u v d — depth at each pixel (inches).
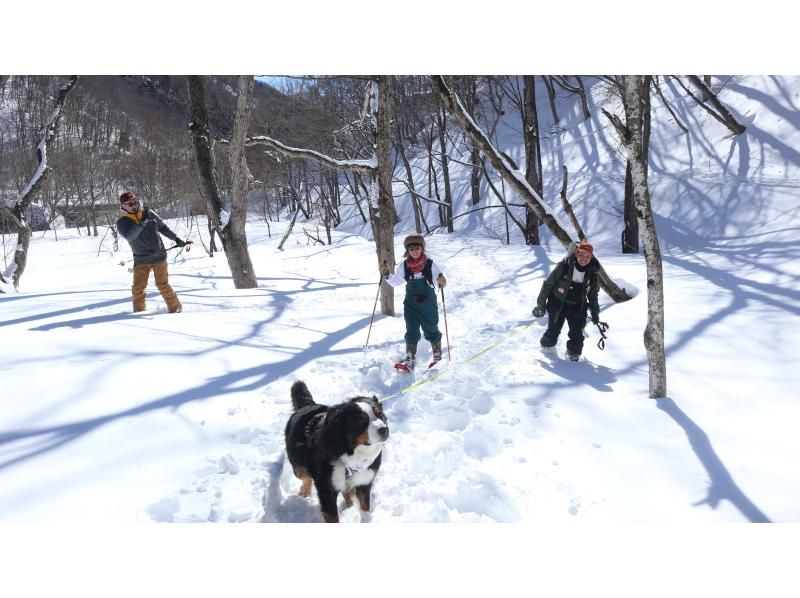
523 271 512.7
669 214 709.9
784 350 221.8
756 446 159.2
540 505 140.6
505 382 225.9
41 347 235.6
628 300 337.1
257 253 906.1
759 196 650.8
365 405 135.7
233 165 447.8
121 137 1615.4
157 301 374.0
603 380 222.5
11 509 129.7
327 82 952.3
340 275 581.0
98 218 1523.1
